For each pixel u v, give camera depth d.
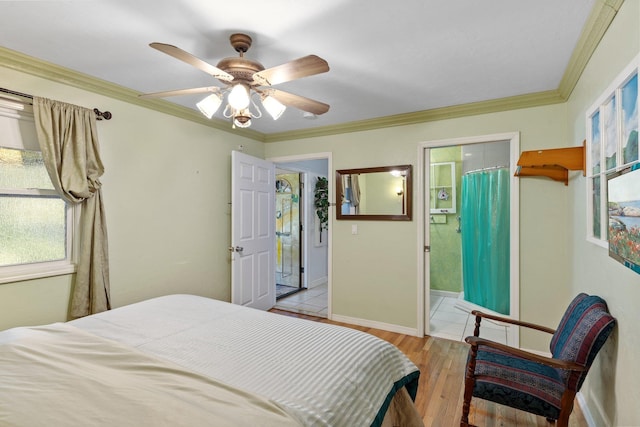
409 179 3.29
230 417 0.94
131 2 1.55
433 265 5.04
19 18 1.67
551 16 1.65
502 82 2.47
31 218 2.21
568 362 1.50
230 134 3.70
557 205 2.66
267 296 4.05
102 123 2.51
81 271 2.33
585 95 2.01
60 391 1.04
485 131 2.94
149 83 2.51
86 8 1.60
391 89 2.62
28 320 2.13
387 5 1.57
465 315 4.02
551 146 2.68
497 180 3.91
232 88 1.88
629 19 1.32
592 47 1.79
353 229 3.62
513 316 2.82
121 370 1.21
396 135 3.38
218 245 3.56
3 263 2.10
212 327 1.71
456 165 4.86
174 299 2.23
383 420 1.36
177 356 1.38
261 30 1.79
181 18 1.68
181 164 3.14
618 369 1.48
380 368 1.47
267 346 1.50
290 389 1.15
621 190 1.37
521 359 1.82
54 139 2.16
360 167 3.57
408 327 3.32
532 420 1.95
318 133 3.80
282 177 5.54
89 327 1.68
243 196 3.59
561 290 2.65
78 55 2.08
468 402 1.71
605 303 1.64
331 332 1.68
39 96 2.17
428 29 1.77
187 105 3.04
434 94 2.73
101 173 2.43
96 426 0.88
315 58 1.46
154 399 1.00
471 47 1.97
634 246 1.23
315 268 5.53
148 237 2.84
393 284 3.40
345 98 2.83
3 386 1.05
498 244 3.87
